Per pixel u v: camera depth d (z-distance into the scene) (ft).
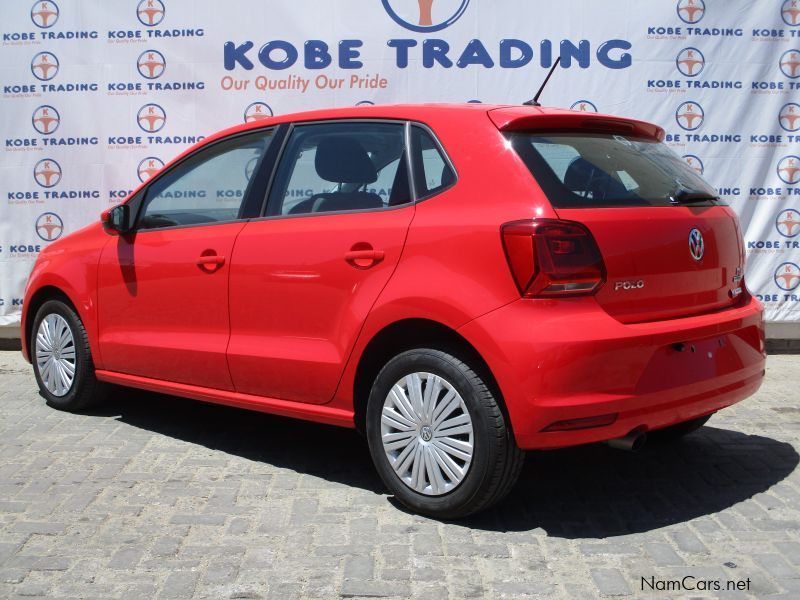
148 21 24.77
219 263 15.53
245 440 17.21
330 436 17.52
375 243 13.43
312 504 13.79
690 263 13.08
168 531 12.72
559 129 13.33
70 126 25.16
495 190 12.51
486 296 12.07
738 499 14.01
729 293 14.12
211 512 13.46
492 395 12.23
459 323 12.20
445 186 13.11
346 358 13.67
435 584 11.10
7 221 25.52
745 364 13.82
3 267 25.62
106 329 17.83
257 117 24.97
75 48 24.91
